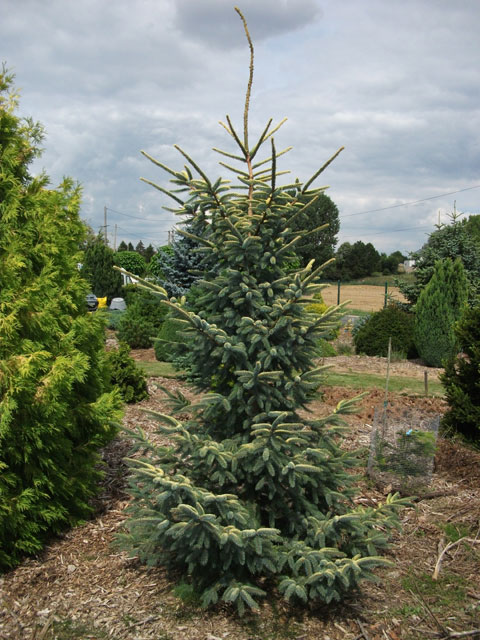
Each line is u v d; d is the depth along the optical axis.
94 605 3.27
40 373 3.84
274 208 3.48
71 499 4.23
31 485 3.85
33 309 3.84
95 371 4.50
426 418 6.26
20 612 3.20
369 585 3.55
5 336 3.62
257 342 3.38
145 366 10.97
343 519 3.08
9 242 3.87
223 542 2.80
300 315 3.45
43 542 4.00
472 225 47.78
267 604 3.31
